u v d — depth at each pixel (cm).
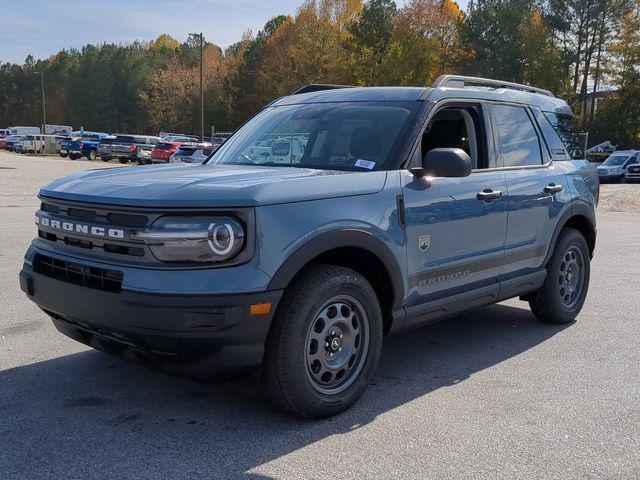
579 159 615
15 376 433
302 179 363
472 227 456
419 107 446
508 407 402
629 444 354
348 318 381
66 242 367
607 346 537
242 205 328
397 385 438
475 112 493
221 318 319
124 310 323
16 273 748
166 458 325
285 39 7094
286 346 346
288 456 330
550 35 5781
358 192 380
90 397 400
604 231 1398
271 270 331
